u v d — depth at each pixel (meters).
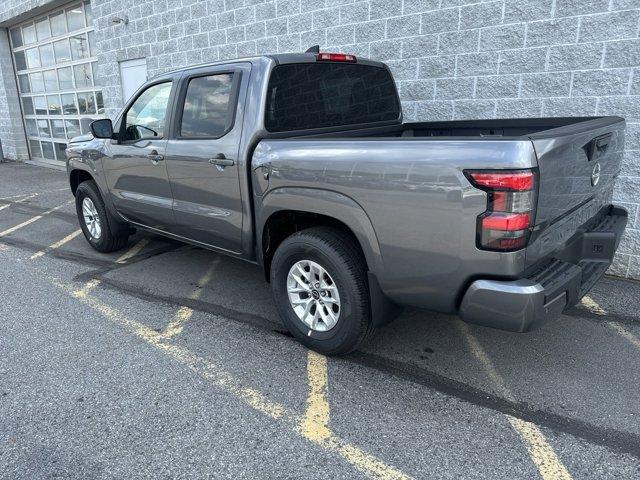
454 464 2.41
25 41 13.43
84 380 3.14
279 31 6.81
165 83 4.16
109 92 10.25
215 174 3.69
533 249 2.47
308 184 3.06
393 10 5.61
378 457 2.47
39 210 8.19
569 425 2.67
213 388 3.04
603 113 4.54
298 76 3.64
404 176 2.62
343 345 3.19
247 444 2.57
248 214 3.56
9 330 3.82
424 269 2.68
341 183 2.89
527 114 4.95
